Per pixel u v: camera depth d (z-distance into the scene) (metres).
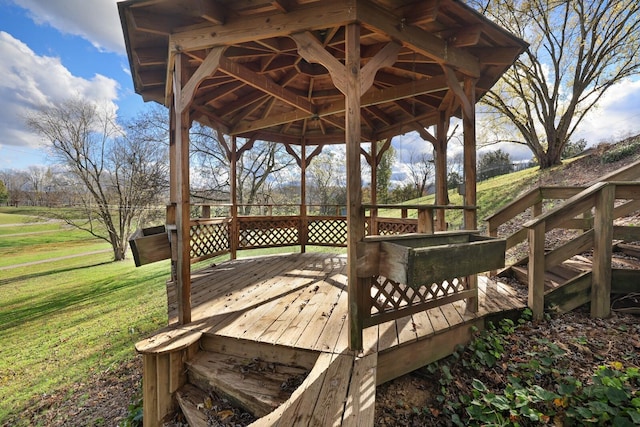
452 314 2.45
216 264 4.83
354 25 1.99
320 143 6.06
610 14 8.27
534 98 10.04
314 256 5.46
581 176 7.94
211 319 2.50
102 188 13.34
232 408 1.89
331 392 1.51
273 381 1.91
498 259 2.27
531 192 3.62
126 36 2.61
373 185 5.83
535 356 2.11
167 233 2.88
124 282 9.54
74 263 12.94
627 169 3.03
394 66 3.31
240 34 2.27
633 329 2.35
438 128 4.39
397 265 1.84
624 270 2.57
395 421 1.70
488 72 3.26
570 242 2.64
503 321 2.53
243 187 13.56
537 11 8.95
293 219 5.95
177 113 2.49
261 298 3.03
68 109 12.37
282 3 2.06
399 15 2.20
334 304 2.81
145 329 5.69
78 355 4.93
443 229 4.45
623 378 1.71
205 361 2.16
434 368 2.10
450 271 1.95
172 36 2.47
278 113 4.86
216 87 3.88
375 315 2.00
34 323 6.68
